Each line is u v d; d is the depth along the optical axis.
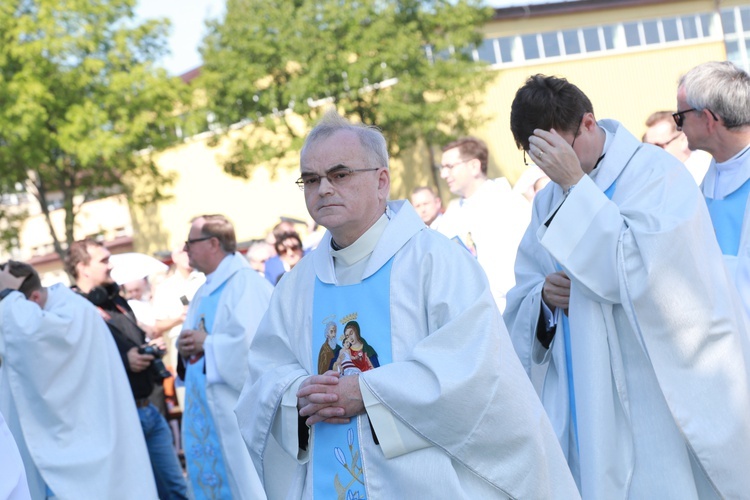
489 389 2.67
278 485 3.14
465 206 5.92
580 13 27.89
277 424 3.04
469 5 25.50
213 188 32.91
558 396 3.58
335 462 2.88
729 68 3.76
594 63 28.03
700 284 3.20
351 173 2.88
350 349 2.91
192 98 25.95
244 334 5.53
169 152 33.50
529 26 27.73
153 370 6.39
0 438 2.93
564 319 3.60
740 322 3.34
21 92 22.66
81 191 26.02
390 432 2.74
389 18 24.81
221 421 5.60
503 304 5.70
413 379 2.71
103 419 5.56
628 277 3.24
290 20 25.17
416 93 24.59
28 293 5.63
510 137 27.53
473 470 2.70
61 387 5.46
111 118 24.48
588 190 3.30
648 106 28.47
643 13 28.47
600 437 3.33
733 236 3.81
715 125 3.76
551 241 3.32
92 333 5.58
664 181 3.35
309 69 24.84
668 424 3.33
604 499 3.30
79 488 5.43
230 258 5.85
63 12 23.36
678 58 28.61
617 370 3.37
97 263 6.47
